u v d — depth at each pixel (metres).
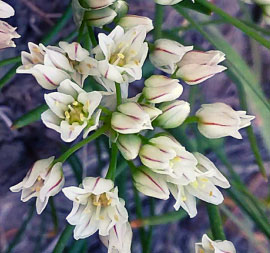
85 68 0.18
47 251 0.33
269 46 0.19
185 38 0.34
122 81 0.17
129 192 0.33
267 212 0.27
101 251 0.34
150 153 0.17
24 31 0.33
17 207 0.33
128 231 0.18
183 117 0.18
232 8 0.35
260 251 0.36
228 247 0.19
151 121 0.18
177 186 0.18
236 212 0.34
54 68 0.17
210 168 0.18
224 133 0.18
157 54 0.19
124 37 0.18
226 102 0.36
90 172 0.32
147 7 0.34
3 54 0.32
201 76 0.18
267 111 0.22
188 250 0.35
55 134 0.33
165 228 0.35
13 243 0.25
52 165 0.17
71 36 0.23
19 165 0.33
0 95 0.33
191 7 0.20
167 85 0.18
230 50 0.22
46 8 0.33
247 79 0.22
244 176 0.36
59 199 0.33
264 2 0.21
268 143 0.22
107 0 0.18
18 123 0.20
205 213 0.35
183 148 0.17
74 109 0.17
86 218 0.18
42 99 0.33
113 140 0.18
